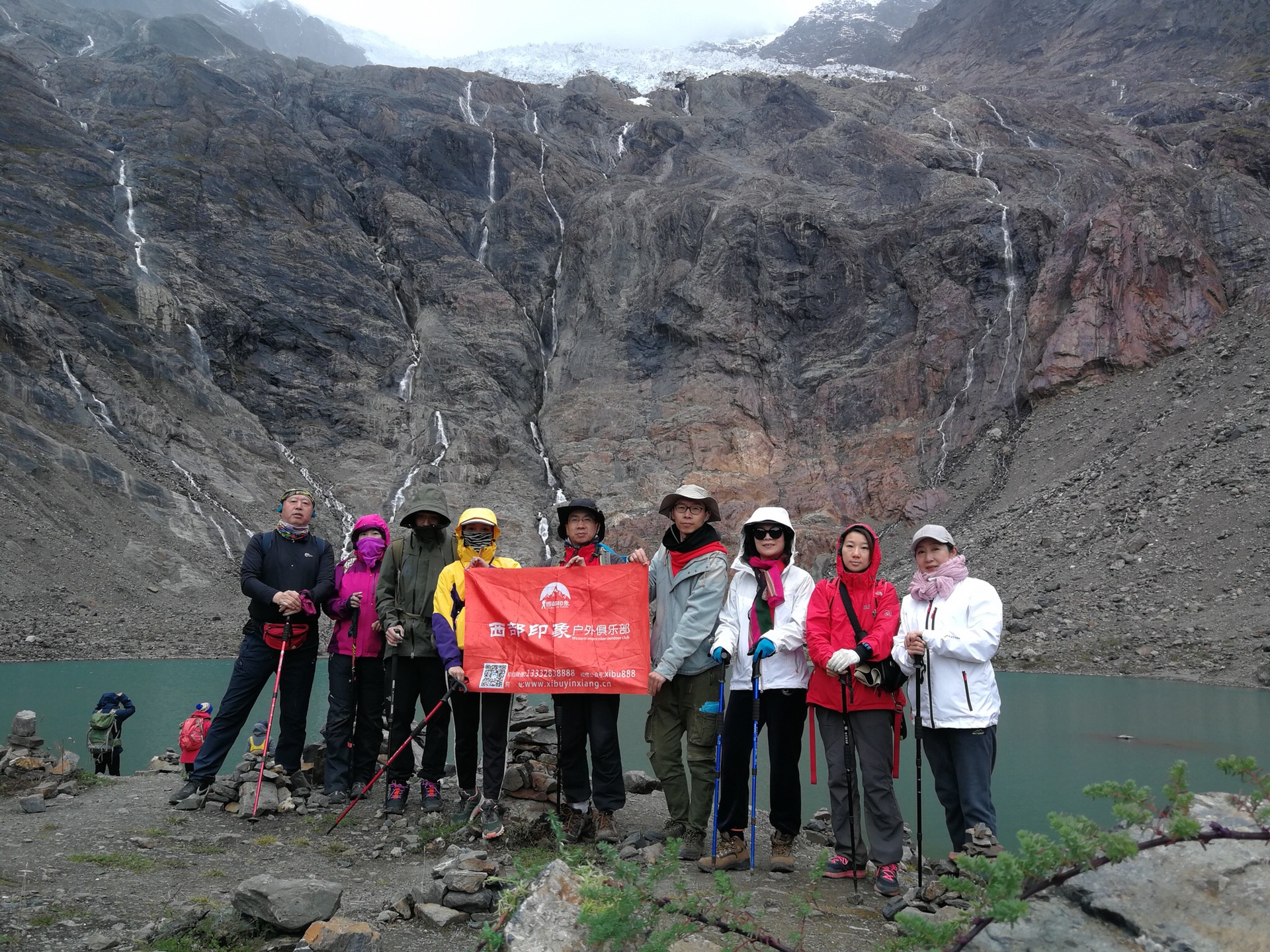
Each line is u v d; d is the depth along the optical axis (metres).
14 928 4.42
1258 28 111.88
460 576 7.08
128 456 43.38
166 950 4.29
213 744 7.40
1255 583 26.00
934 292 55.62
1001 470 45.84
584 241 66.75
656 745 6.75
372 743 7.91
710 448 53.56
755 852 6.79
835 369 56.41
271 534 7.71
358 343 57.94
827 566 45.53
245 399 52.62
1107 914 3.18
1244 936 2.99
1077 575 30.33
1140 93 102.25
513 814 6.64
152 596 35.62
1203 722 15.73
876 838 5.67
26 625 29.41
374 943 4.37
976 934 3.26
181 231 57.47
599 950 3.67
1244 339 42.12
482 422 56.16
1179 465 34.12
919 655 5.67
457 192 71.44
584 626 6.70
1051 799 10.03
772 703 6.20
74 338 46.31
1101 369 47.00
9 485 36.91
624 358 60.72
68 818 6.78
